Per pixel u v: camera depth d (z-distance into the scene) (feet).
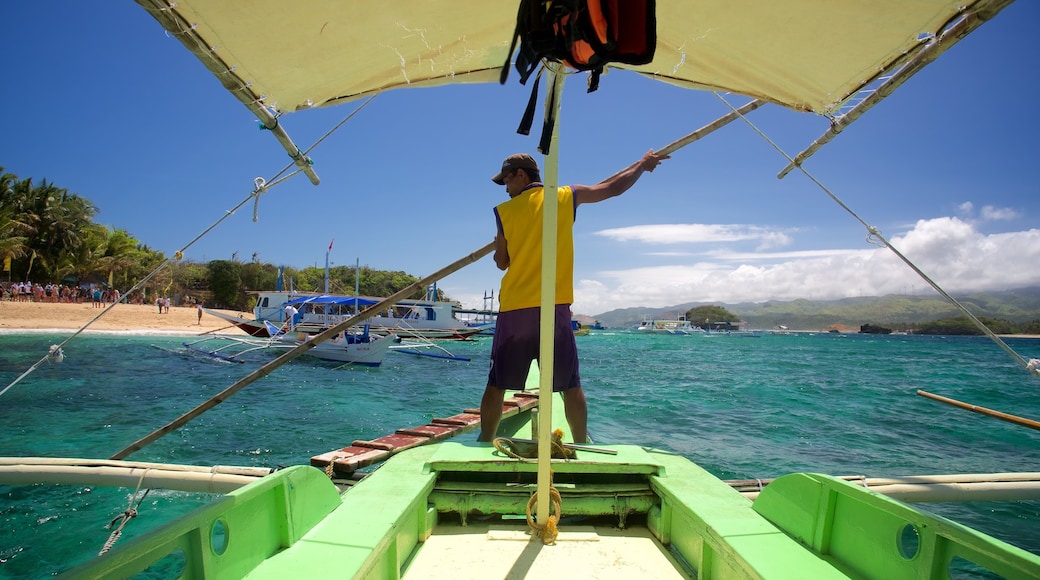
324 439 27.04
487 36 6.71
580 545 7.82
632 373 75.10
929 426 34.40
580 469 8.48
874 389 58.03
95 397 40.22
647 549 7.81
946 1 5.62
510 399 18.69
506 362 10.25
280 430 29.14
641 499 8.54
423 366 77.15
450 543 7.87
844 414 39.14
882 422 35.88
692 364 96.07
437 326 149.79
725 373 77.61
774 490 6.78
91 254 183.32
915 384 65.31
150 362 67.82
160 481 9.99
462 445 9.53
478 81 7.82
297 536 5.99
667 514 7.96
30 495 16.46
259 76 6.71
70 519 14.82
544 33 5.13
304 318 120.26
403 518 6.73
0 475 9.92
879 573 5.12
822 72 7.33
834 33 6.44
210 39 5.92
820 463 24.02
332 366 72.02
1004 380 73.51
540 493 7.73
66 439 26.23
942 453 26.89
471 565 7.19
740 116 9.85
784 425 33.65
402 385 53.78
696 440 28.45
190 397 41.50
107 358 70.28
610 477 8.86
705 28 6.74
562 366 10.18
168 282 212.43
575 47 5.78
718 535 6.23
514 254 10.09
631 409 39.45
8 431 27.99
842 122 8.16
